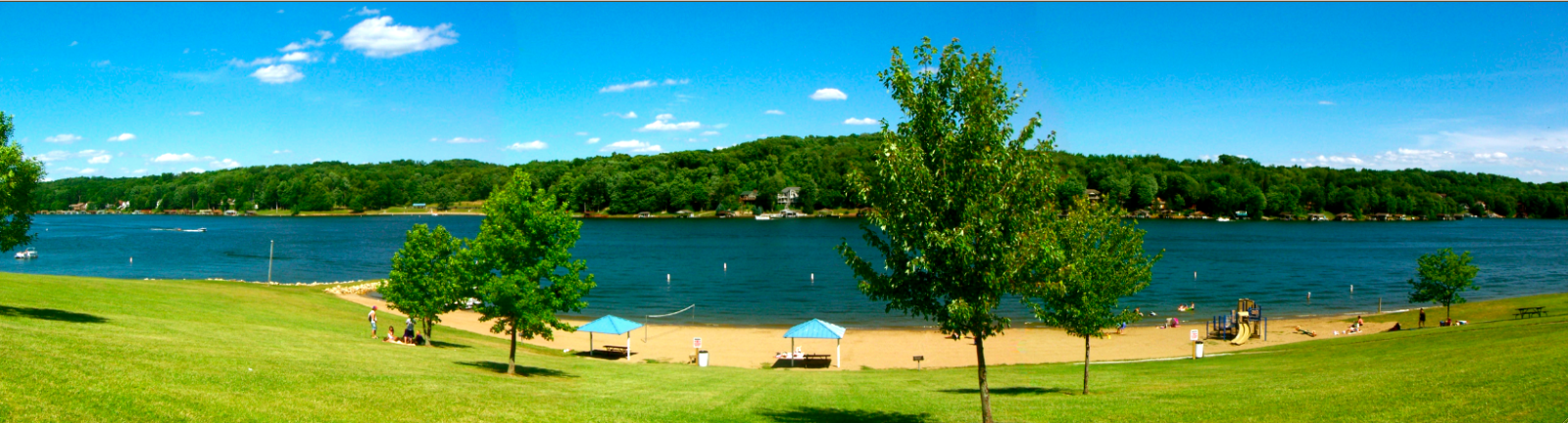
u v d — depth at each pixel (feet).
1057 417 59.93
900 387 87.61
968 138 43.73
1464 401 52.19
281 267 343.05
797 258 391.65
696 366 124.47
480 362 94.12
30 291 115.65
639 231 613.52
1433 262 175.11
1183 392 73.15
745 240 520.83
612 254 418.10
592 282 85.10
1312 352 113.80
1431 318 188.24
